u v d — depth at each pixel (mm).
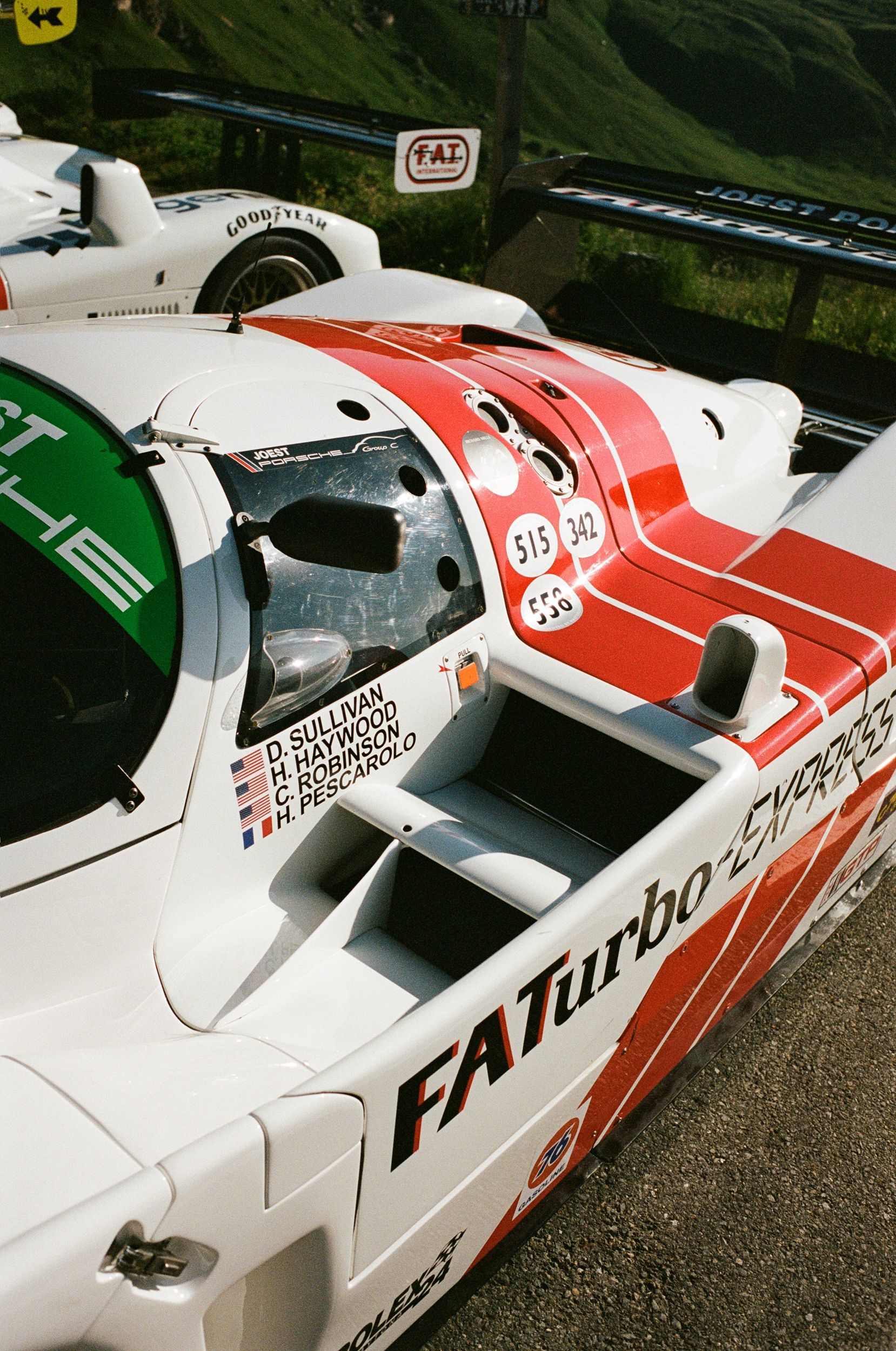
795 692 1763
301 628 1521
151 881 1375
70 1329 909
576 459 2035
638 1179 1929
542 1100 1475
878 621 1944
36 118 13492
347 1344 1350
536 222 4781
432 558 1715
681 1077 2064
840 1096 2125
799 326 4016
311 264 4250
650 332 4723
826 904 2340
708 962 1798
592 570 1993
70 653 1377
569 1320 1698
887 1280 1813
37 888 1275
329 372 1868
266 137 6086
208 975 1425
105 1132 1098
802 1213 1901
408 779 1724
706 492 2289
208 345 1854
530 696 1758
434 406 1886
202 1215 979
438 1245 1406
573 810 1776
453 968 1569
